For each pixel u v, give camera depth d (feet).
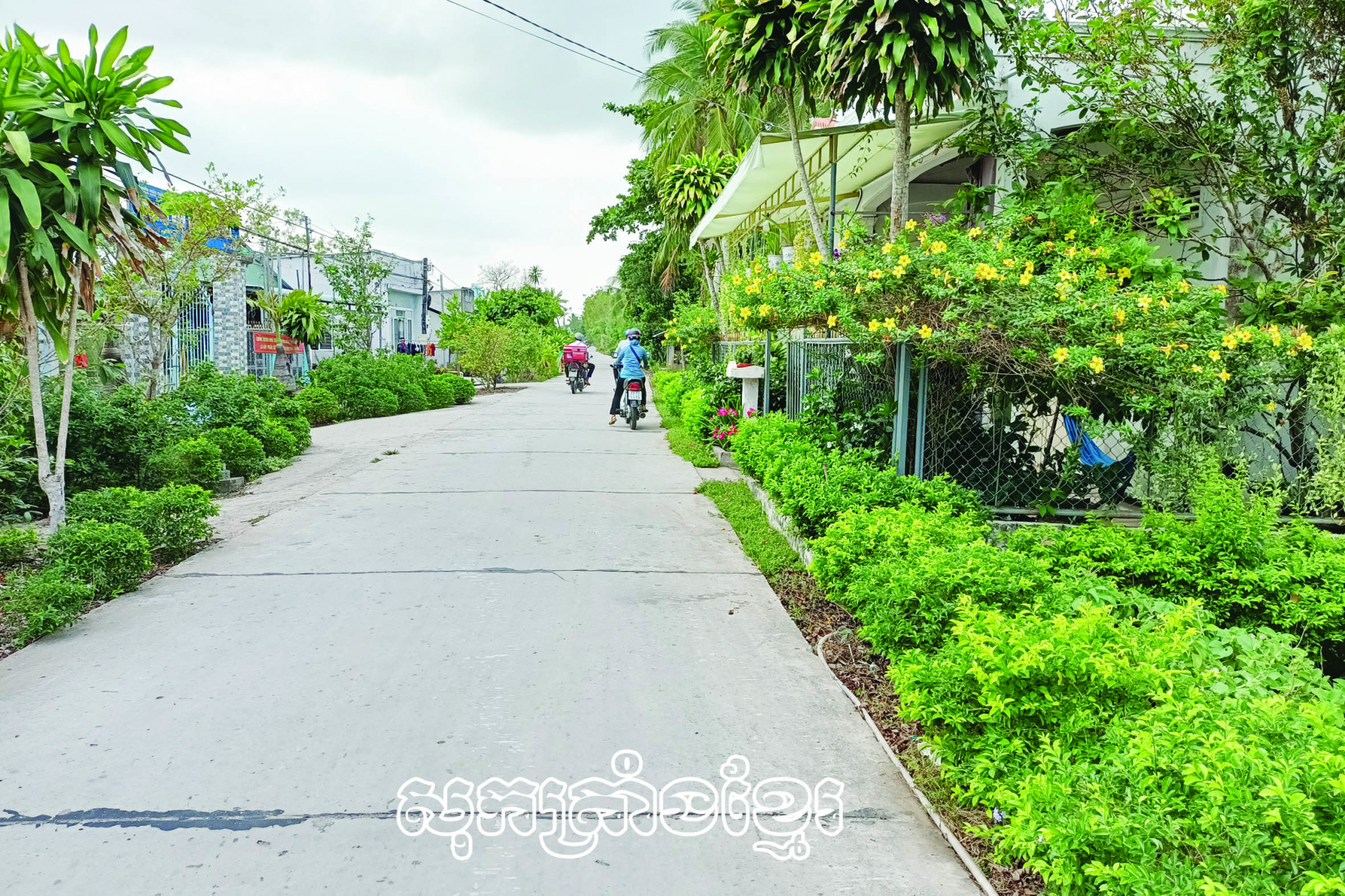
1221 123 21.52
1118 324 15.65
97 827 8.26
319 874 7.63
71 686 11.59
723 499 24.35
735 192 39.88
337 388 53.06
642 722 10.65
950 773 8.73
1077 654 8.24
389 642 13.24
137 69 16.96
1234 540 12.85
